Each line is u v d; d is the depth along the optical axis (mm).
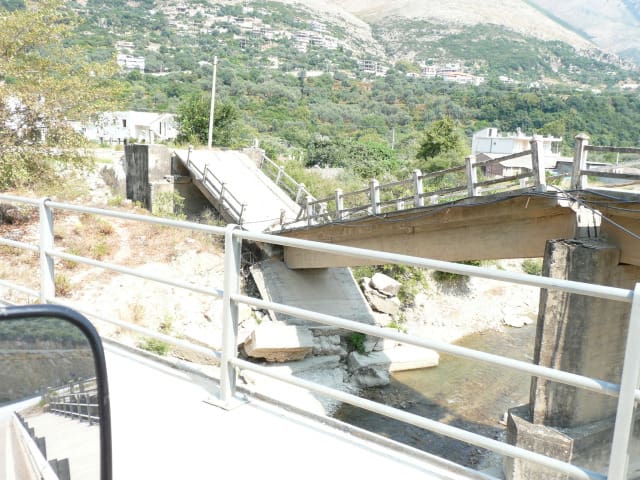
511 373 17578
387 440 3037
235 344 3473
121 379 3828
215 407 3426
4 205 16766
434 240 15062
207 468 2760
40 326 1306
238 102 102875
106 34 179250
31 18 17031
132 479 2658
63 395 1390
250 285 19891
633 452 8953
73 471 1412
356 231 17219
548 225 11844
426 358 18016
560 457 9867
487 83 163500
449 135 44594
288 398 14578
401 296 23172
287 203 25047
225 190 22750
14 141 16578
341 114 108250
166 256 17891
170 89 104188
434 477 2695
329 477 2689
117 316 13773
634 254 10227
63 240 16406
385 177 37781
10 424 1320
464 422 14117
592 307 10070
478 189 13797
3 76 17078
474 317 23547
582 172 10789
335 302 20812
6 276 13555
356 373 17062
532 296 25953
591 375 10305
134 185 25656
